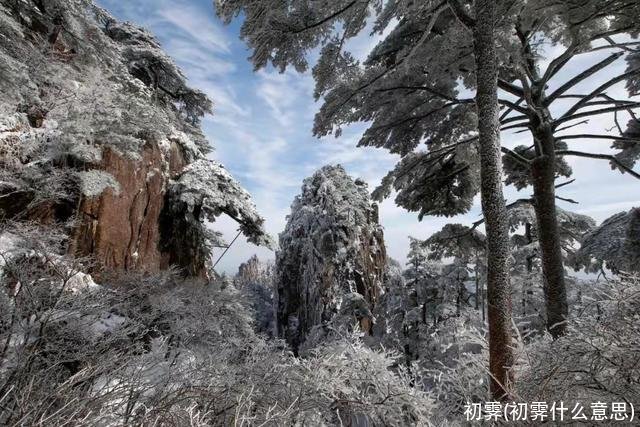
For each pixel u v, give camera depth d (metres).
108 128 10.35
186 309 7.20
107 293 4.89
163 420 2.06
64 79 10.78
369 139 8.97
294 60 5.95
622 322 2.76
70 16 12.60
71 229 9.75
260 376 3.15
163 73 20.66
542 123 8.38
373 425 3.42
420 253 16.73
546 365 3.02
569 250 14.84
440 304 15.49
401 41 7.38
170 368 2.61
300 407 2.95
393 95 7.70
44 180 8.59
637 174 8.16
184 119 21.56
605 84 7.90
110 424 1.93
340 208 26.64
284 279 33.81
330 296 24.78
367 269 26.56
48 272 4.52
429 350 13.40
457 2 4.99
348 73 6.54
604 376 2.62
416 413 3.48
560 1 5.81
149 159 12.91
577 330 3.04
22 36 9.53
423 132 8.82
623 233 7.58
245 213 13.38
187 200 12.61
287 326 30.91
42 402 1.88
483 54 4.63
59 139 9.05
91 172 9.70
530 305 13.88
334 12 5.29
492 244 4.24
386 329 17.19
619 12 6.08
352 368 3.73
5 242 5.32
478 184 9.31
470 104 7.94
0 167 8.14
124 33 19.92
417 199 10.62
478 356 4.17
